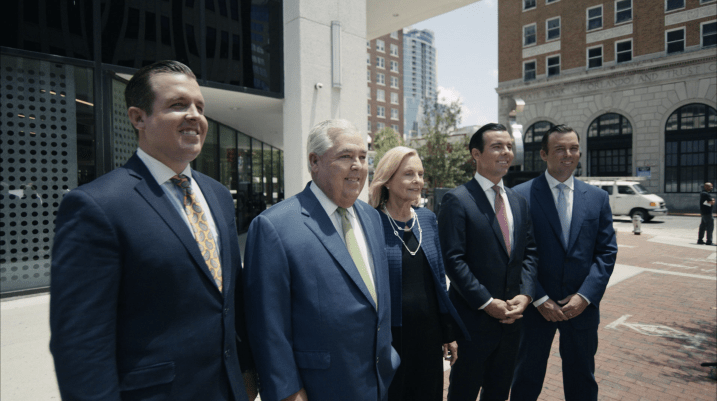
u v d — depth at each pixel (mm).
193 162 9500
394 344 2008
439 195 7602
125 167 1165
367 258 1659
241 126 11570
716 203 20984
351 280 1482
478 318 2260
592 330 2408
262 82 7758
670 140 22391
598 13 24266
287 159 8031
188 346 1118
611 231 2521
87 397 930
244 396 1287
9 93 5254
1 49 5129
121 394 1025
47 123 5492
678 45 21859
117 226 1032
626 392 2979
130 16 6121
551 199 2594
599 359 3572
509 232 2371
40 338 3865
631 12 23203
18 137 5324
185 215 1221
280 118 10211
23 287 5375
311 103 7777
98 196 1030
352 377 1423
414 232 2156
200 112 1234
